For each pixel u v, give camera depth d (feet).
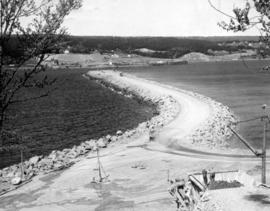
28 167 145.18
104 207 97.91
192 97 330.13
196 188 69.41
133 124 247.29
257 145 166.91
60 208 100.27
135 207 95.55
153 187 110.73
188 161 137.39
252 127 206.49
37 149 178.70
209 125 203.21
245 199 55.77
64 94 430.61
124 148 167.02
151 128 206.69
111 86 516.32
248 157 141.08
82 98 392.68
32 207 102.58
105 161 144.87
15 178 126.11
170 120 227.81
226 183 66.03
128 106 330.75
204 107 270.87
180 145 164.76
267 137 180.75
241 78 625.41
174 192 78.89
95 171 131.03
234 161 134.82
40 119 258.16
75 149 169.48
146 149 161.27
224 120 222.07
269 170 120.78
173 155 147.84
